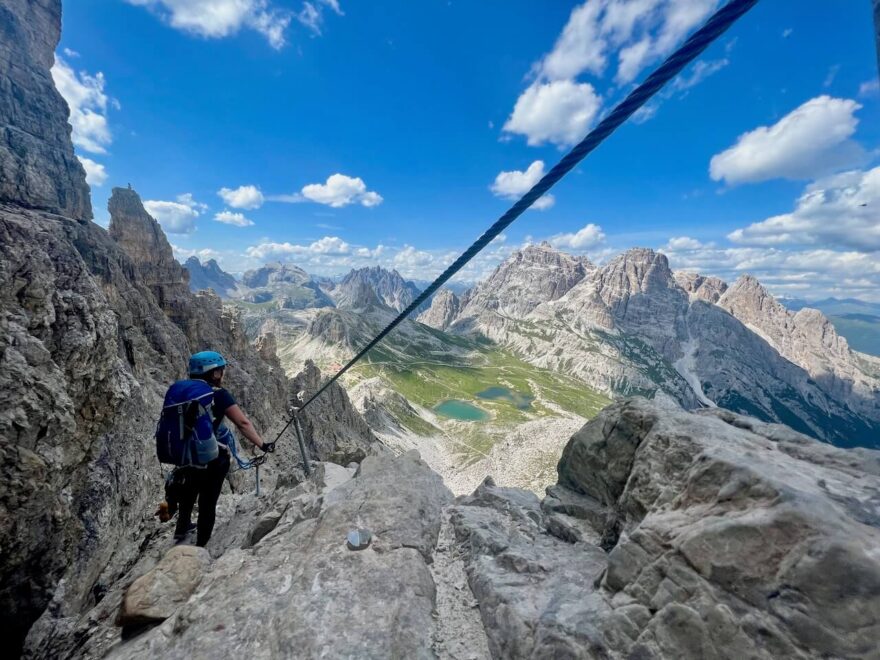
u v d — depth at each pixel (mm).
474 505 3584
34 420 3115
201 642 1896
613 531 2482
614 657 1485
